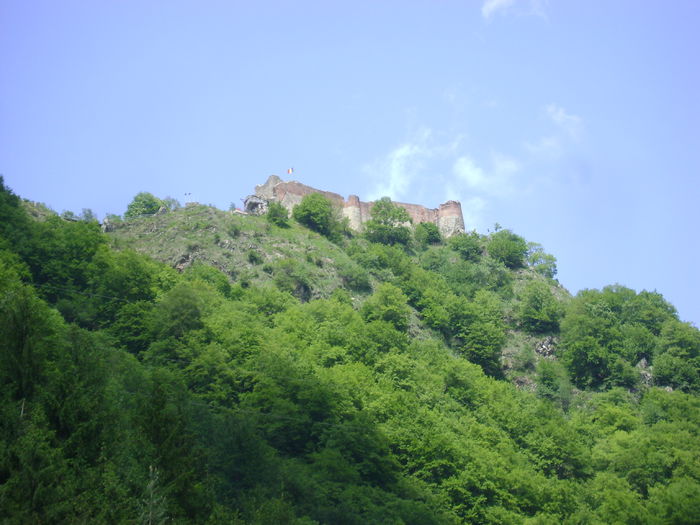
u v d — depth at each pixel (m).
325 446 72.69
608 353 118.31
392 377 92.62
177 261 113.12
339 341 98.31
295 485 61.97
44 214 117.62
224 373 76.88
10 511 39.94
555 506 76.25
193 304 85.88
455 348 118.06
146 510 41.91
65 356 53.56
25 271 81.50
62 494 41.94
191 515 45.75
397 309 114.56
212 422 64.00
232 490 58.19
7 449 43.12
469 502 73.31
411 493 71.50
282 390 76.06
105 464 45.00
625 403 107.62
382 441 74.81
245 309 98.75
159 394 51.59
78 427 47.19
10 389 48.69
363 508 64.25
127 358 69.75
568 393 111.81
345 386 81.88
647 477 85.19
